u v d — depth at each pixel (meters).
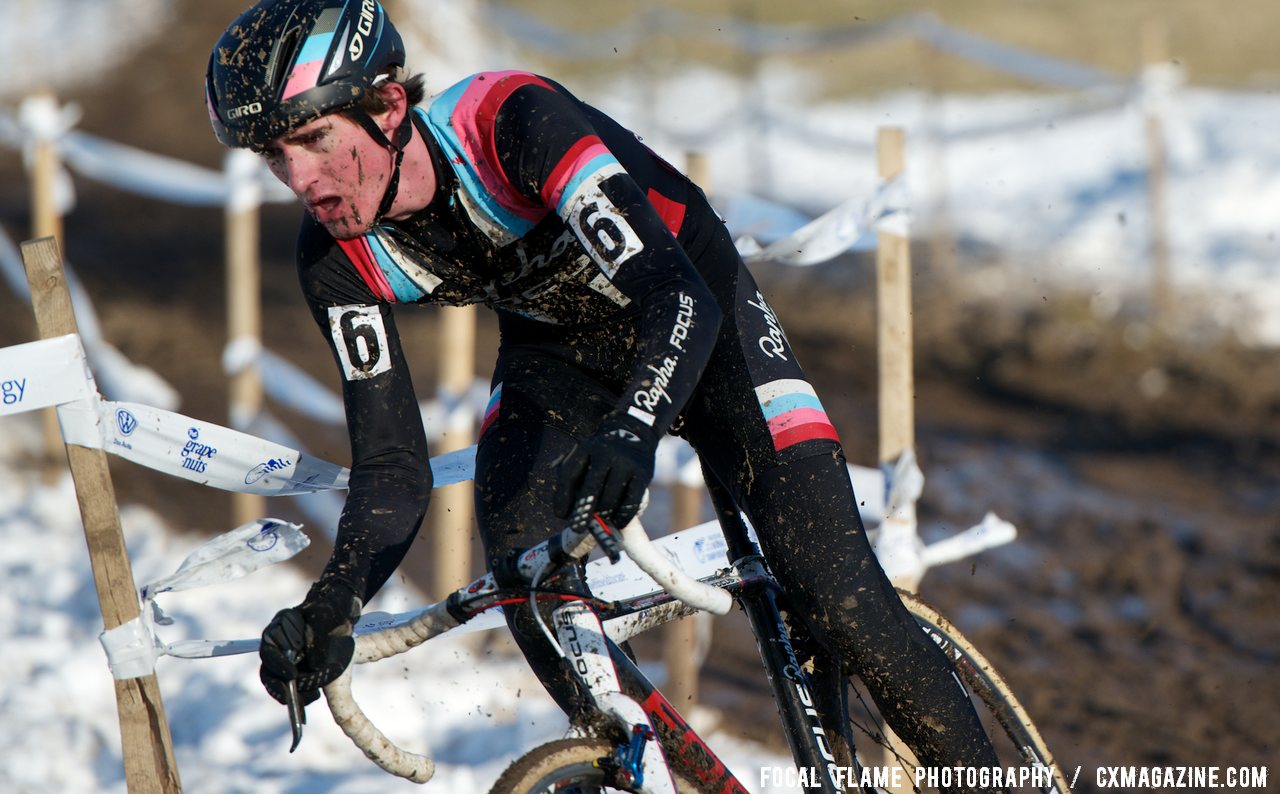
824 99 48.75
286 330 27.78
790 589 7.13
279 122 5.81
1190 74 46.72
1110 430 22.78
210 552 7.45
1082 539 18.00
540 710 11.93
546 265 6.70
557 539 5.73
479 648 13.56
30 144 19.38
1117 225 33.47
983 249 33.25
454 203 6.39
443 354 14.20
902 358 10.19
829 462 7.05
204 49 55.22
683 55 54.47
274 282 31.67
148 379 17.98
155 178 18.45
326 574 6.19
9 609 15.16
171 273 32.97
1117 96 28.73
